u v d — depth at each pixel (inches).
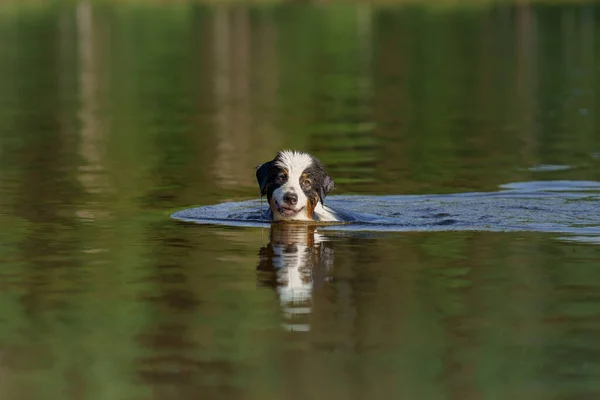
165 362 638.5
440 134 1876.2
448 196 1263.5
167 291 802.8
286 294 791.7
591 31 4416.8
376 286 815.7
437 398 577.9
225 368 626.2
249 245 969.5
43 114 2208.4
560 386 593.9
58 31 4687.5
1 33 4581.7
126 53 3794.3
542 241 979.3
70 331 701.3
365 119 2113.7
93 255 930.7
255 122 2081.7
